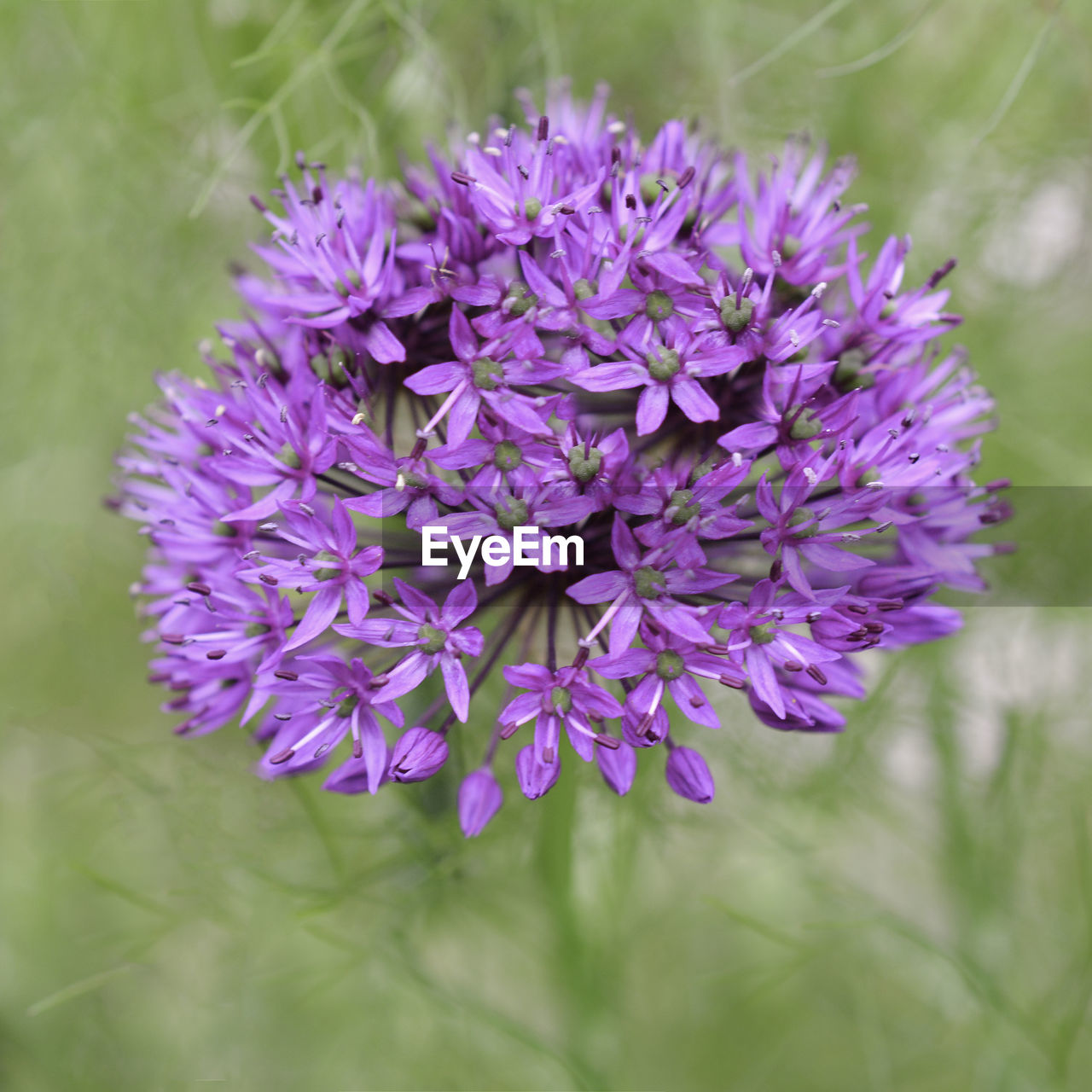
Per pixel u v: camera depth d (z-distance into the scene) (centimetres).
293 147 33
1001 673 36
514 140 25
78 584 41
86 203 36
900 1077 38
